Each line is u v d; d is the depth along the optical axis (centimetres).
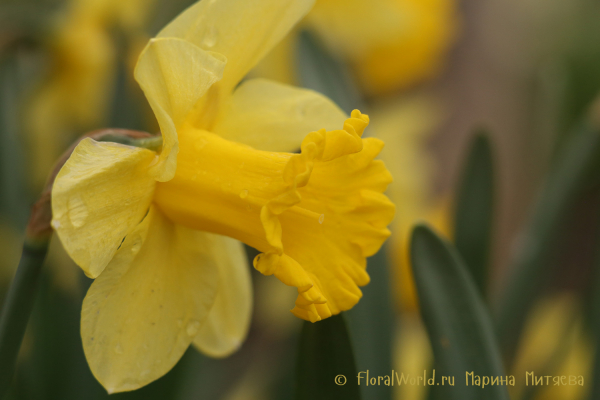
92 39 38
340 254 27
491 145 32
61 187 25
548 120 41
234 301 29
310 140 26
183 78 26
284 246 27
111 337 26
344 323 27
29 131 41
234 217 27
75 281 34
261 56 28
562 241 35
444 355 29
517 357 35
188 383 33
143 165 26
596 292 33
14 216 35
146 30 37
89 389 33
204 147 27
